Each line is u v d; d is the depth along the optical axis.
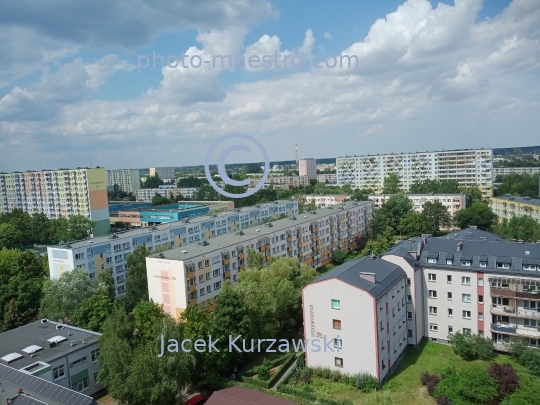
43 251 136.25
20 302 71.00
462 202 156.00
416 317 59.81
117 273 92.31
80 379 50.62
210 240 83.75
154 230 102.31
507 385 43.53
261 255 79.31
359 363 50.16
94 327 60.03
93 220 154.75
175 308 68.50
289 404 41.28
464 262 59.44
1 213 183.50
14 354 48.62
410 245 67.75
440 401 44.34
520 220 107.06
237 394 43.91
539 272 54.38
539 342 54.25
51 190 172.88
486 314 57.53
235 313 54.22
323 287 52.06
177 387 45.12
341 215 119.06
